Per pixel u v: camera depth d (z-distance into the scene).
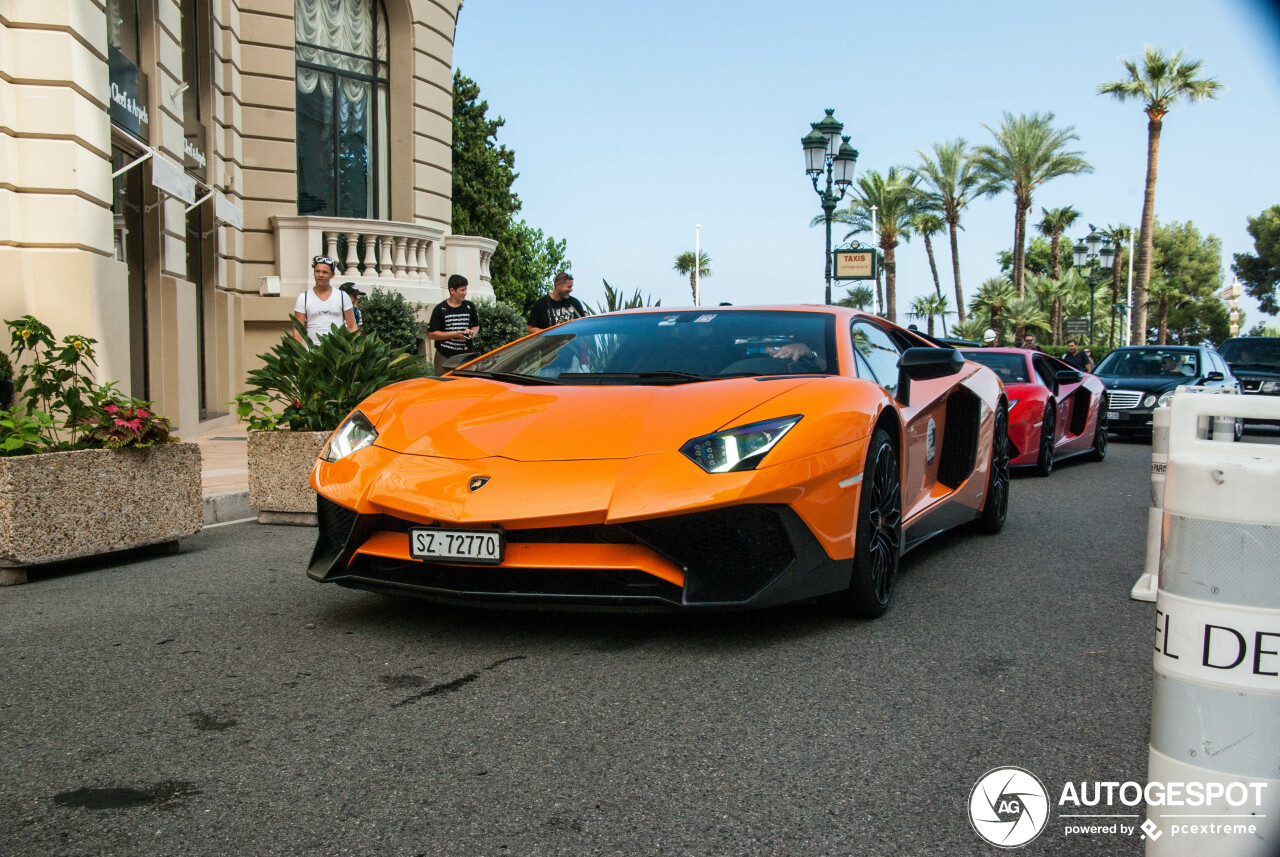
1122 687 2.86
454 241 15.62
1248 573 1.29
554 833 1.95
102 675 2.95
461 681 2.86
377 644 3.23
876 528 3.55
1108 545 5.25
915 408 4.18
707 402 3.26
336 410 5.97
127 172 9.29
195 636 3.37
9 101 6.89
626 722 2.54
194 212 11.92
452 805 2.07
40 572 4.52
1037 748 2.41
